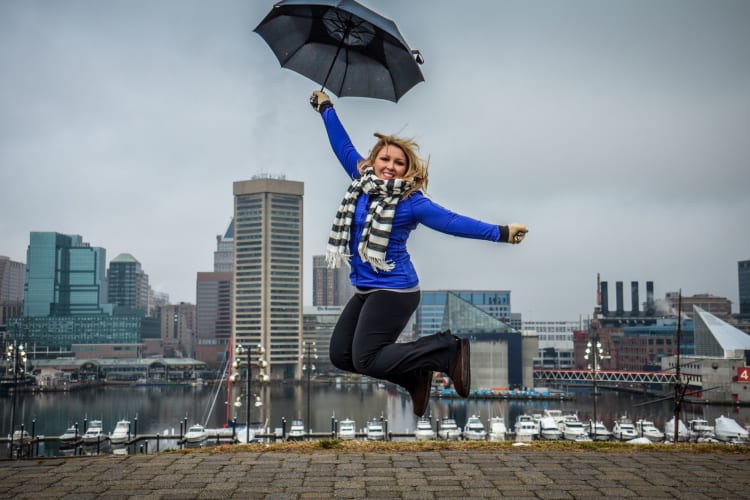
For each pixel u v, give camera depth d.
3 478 6.80
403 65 5.40
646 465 7.56
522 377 173.88
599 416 124.38
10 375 197.25
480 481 6.70
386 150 4.79
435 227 4.57
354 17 5.11
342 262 4.84
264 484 6.55
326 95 5.72
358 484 6.55
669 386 160.12
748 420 113.88
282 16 5.47
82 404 162.88
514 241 4.50
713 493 6.29
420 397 4.55
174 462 7.60
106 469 7.22
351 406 154.50
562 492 6.29
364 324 4.58
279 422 124.69
